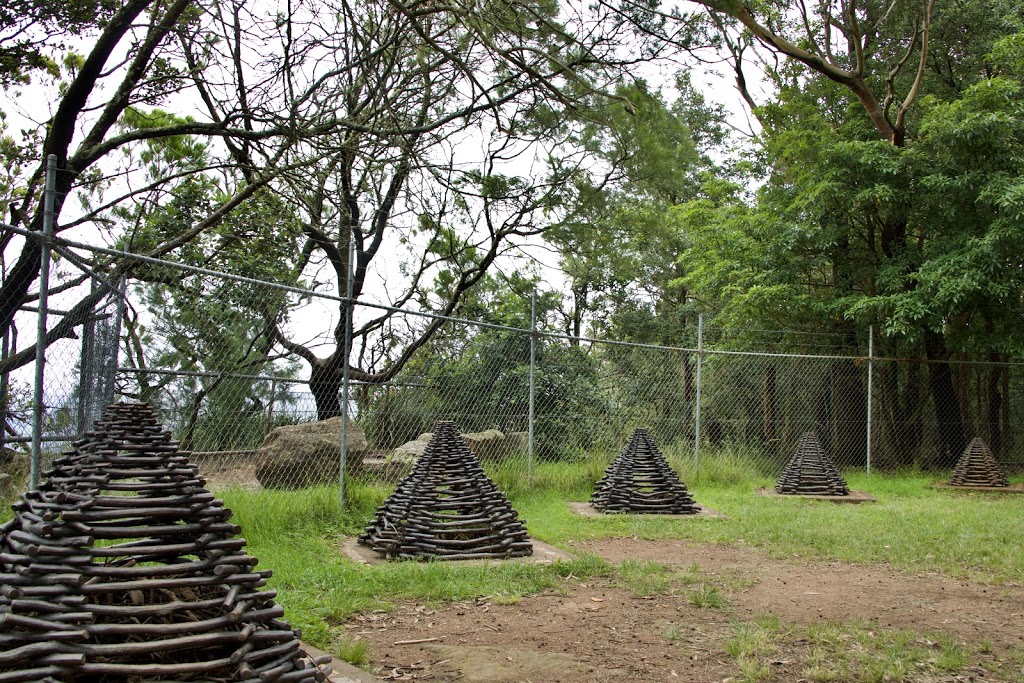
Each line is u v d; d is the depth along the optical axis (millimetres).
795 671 4227
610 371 12945
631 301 26594
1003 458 17219
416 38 9883
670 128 14883
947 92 18219
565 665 4234
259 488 8000
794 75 18750
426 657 4301
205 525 3105
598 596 5770
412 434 10438
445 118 11852
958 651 4551
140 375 7406
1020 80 15578
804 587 6207
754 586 6211
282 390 8656
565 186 14672
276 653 2945
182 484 3188
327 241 12258
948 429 16891
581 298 25812
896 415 17125
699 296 24438
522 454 11430
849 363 16812
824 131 16406
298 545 6746
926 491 13156
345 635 4641
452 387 10891
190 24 9750
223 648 3014
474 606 5371
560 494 10898
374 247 15352
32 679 2545
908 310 14156
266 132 9438
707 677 4121
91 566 2873
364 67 9555
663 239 21281
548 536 8055
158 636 2895
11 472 6301
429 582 5809
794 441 16656
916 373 17203
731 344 17297
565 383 12305
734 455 14477
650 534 8414
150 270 8539
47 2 9266
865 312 15109
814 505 10953
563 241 15023
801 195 15992
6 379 6398
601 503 9859
